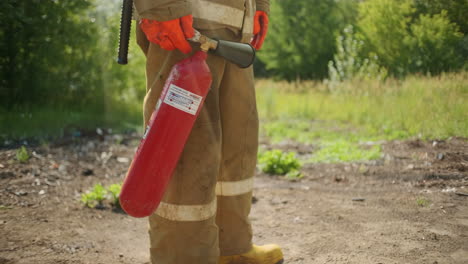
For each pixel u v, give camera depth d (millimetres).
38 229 3129
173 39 1895
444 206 3268
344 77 9766
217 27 2057
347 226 3156
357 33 8266
